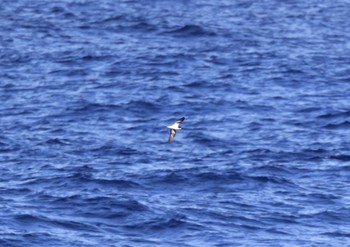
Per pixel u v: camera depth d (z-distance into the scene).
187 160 49.84
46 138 54.06
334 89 65.38
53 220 40.03
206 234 39.00
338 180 46.53
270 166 48.12
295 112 59.53
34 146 52.44
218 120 58.03
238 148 52.38
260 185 45.50
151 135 55.31
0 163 49.19
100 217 40.62
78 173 46.22
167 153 51.44
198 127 56.56
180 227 39.56
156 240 38.34
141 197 43.34
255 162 49.38
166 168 48.00
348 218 41.44
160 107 60.75
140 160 49.81
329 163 49.22
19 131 55.62
